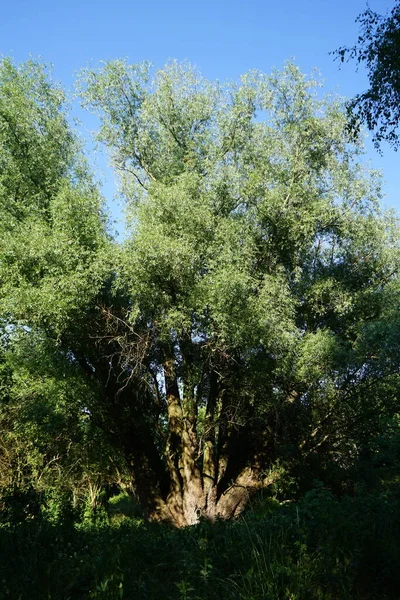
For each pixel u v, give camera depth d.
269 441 16.94
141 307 14.58
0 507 7.40
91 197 16.20
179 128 18.08
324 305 17.02
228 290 13.44
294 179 16.30
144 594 4.68
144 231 14.10
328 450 16.30
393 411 15.49
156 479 17.48
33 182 17.52
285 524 6.14
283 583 4.85
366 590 4.92
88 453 19.72
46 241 14.03
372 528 5.78
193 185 15.44
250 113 17.20
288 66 16.81
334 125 16.22
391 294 16.44
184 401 16.53
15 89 17.19
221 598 4.73
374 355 14.84
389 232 17.30
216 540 6.15
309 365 14.85
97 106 18.53
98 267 14.05
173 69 18.06
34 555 5.47
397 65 9.15
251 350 14.59
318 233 16.88
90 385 17.06
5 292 14.30
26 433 19.56
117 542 6.11
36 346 16.11
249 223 16.03
